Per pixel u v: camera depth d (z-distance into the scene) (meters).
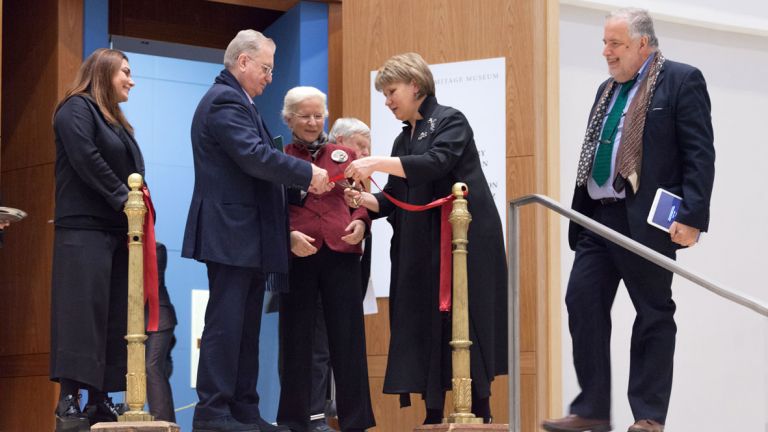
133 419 3.69
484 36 5.72
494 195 5.61
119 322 4.37
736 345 4.57
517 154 5.61
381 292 5.67
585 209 4.20
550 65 5.65
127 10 6.64
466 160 4.07
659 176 4.01
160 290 5.16
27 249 5.92
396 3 5.95
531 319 5.46
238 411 4.02
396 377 4.04
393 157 3.91
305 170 3.88
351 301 4.23
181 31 6.79
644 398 3.93
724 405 4.48
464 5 5.78
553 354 5.40
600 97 4.24
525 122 5.60
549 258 5.54
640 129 4.04
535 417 5.11
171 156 8.38
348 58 6.04
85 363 4.13
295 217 4.25
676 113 4.01
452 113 4.05
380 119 5.91
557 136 5.66
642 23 4.11
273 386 6.46
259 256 3.92
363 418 4.18
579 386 4.08
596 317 4.07
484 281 3.99
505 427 3.77
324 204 4.27
